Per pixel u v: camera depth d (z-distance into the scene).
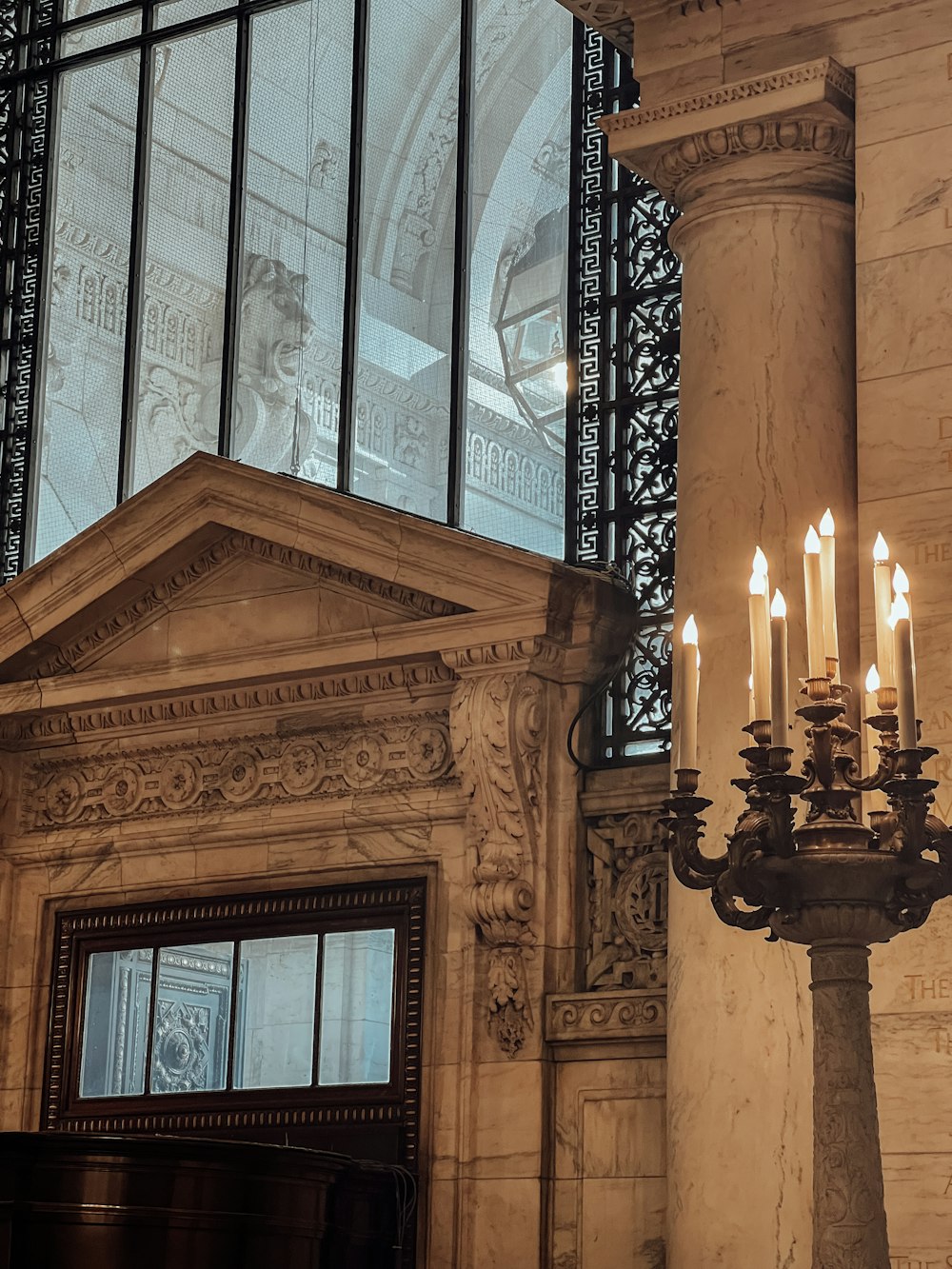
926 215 8.13
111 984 10.81
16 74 12.71
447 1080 9.61
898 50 8.36
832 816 5.22
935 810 7.54
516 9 11.30
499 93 11.23
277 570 10.56
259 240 11.70
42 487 12.05
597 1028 9.24
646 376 10.41
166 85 12.24
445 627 9.77
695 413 8.69
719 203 8.77
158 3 12.44
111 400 11.95
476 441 10.82
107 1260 8.40
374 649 9.96
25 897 11.13
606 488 10.34
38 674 11.17
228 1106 10.21
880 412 8.05
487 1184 9.34
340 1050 10.01
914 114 8.25
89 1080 10.72
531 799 9.59
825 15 8.58
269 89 11.89
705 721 8.28
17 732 11.23
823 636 5.17
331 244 11.48
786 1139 7.78
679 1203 7.97
